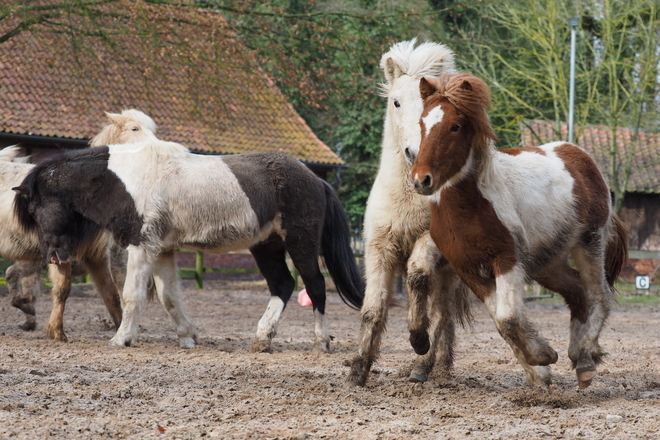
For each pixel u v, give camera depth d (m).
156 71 18.59
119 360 8.26
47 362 7.95
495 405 6.25
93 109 23.78
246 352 9.54
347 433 5.22
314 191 10.06
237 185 9.59
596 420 5.77
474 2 23.25
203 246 9.65
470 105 5.85
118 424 5.34
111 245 10.07
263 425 5.42
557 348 10.84
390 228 6.84
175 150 9.66
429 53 6.80
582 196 7.19
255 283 25.16
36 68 23.23
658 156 28.50
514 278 6.09
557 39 27.36
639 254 24.77
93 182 9.41
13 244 10.18
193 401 6.18
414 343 6.78
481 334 12.74
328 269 10.37
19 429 5.07
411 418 5.76
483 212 6.09
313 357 9.14
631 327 14.77
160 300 9.88
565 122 31.08
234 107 26.97
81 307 15.61
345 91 21.75
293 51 20.84
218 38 18.91
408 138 6.45
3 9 16.91
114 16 18.19
